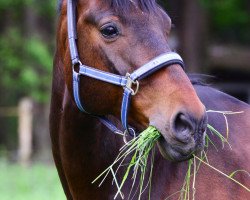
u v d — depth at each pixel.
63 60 4.03
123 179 3.71
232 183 3.86
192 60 18.23
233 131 4.03
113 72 3.68
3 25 21.27
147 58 3.58
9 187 11.72
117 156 3.98
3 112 20.53
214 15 22.20
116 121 4.00
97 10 3.71
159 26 3.68
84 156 4.02
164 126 3.47
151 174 3.82
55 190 11.26
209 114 4.05
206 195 3.83
